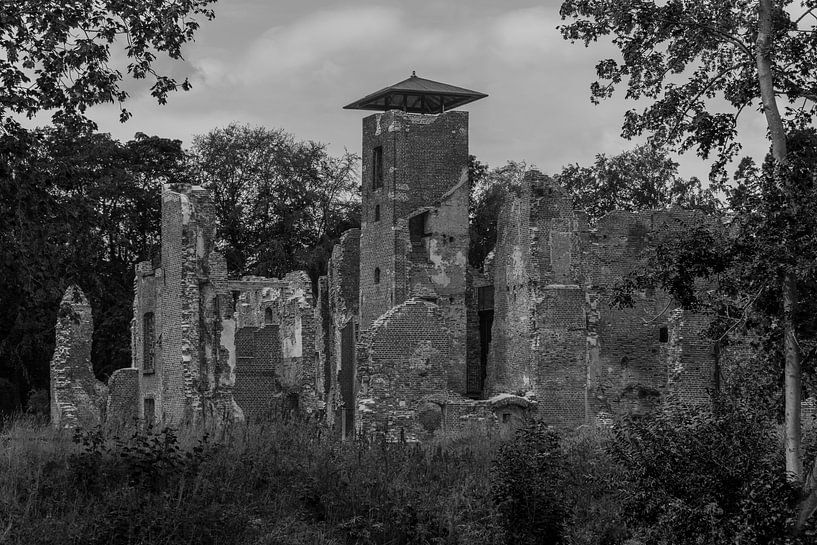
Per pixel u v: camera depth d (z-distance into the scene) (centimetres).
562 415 5706
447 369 5838
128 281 7944
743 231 2773
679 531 2645
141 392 5944
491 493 3153
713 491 2667
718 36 3025
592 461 3591
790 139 2959
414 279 6381
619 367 5941
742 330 2842
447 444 4466
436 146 6494
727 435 2731
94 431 3647
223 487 3064
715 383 5356
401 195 6425
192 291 5475
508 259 6034
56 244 3356
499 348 6084
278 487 3162
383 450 3553
